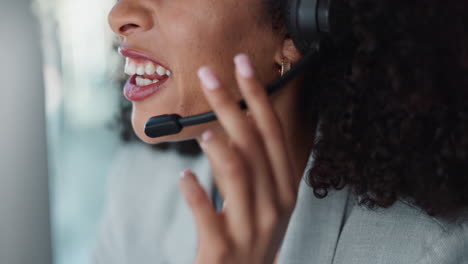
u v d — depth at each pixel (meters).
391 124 0.72
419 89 0.67
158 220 1.17
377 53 0.69
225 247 0.58
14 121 1.74
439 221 0.79
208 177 1.09
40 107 1.79
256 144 0.57
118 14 0.79
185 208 1.15
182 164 1.18
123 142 1.28
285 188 0.60
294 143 0.86
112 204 1.24
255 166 0.58
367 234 0.82
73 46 2.02
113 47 1.27
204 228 0.58
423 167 0.73
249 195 0.58
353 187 0.79
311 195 0.87
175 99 0.79
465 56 0.66
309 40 0.74
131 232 1.20
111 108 2.12
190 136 0.78
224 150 0.56
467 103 0.68
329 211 0.86
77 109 2.11
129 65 0.83
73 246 2.09
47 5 1.88
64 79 2.03
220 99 0.56
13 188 1.75
